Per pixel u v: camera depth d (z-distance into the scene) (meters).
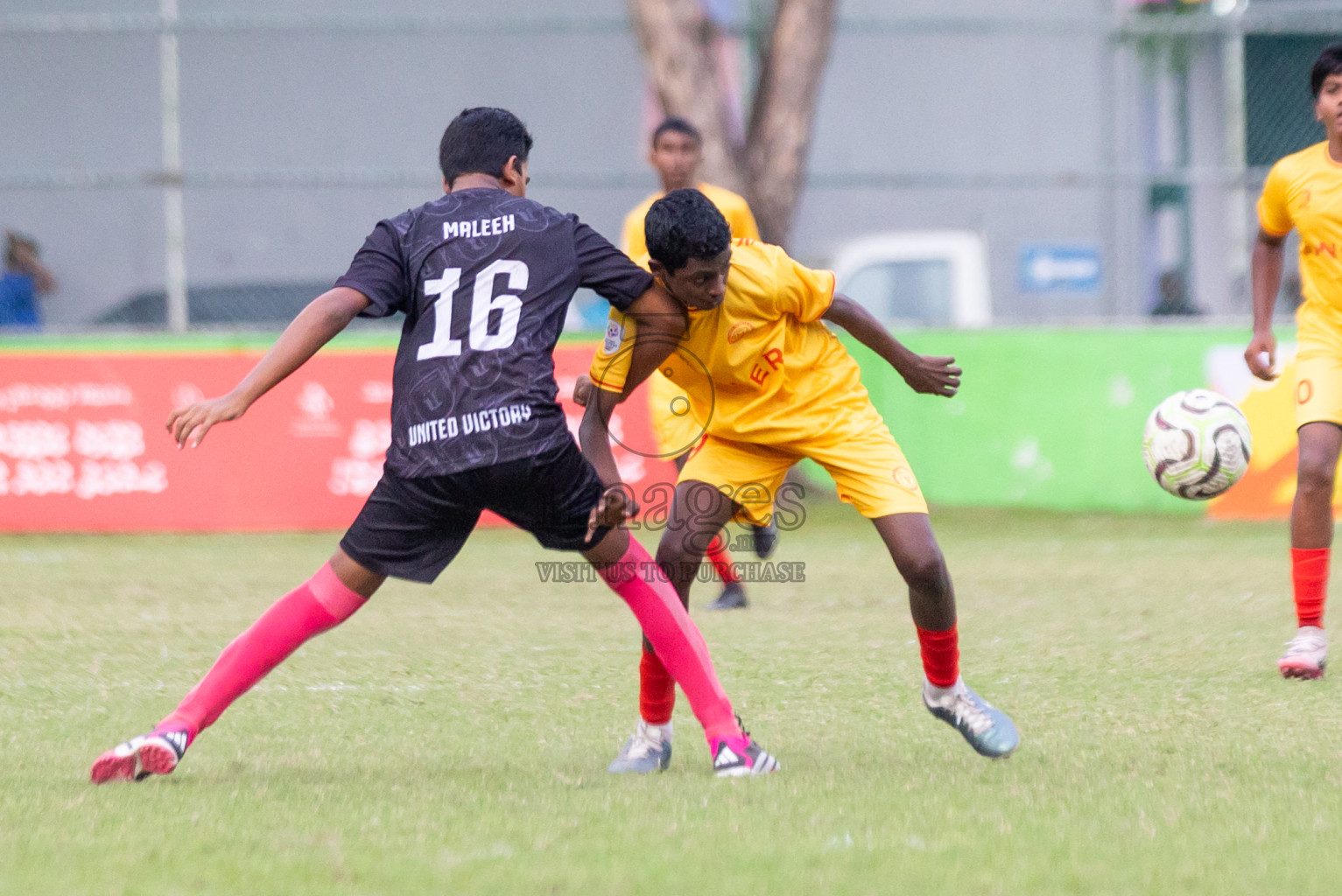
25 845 9.91
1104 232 48.59
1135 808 10.90
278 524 35.59
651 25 39.25
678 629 12.23
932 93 49.41
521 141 12.81
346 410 35.81
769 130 39.69
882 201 49.59
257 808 10.99
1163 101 46.34
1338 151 17.45
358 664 18.12
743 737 12.33
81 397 35.41
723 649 19.06
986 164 49.38
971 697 13.06
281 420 35.69
